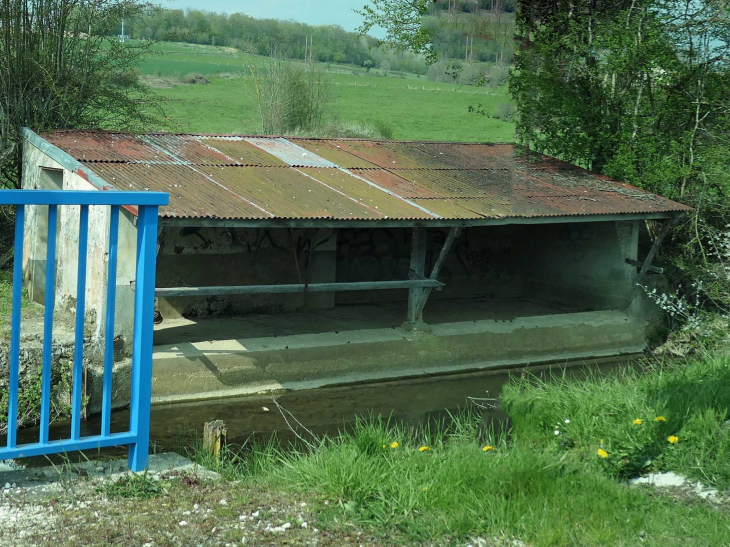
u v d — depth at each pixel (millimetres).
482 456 5027
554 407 6852
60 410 8969
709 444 5555
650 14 16234
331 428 9281
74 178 10500
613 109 17031
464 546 3701
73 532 3457
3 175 13719
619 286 15008
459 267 17531
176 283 13109
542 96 16984
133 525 3588
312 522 3834
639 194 14844
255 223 9953
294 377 11102
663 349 14344
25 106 13438
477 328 12992
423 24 17938
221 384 10492
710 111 16156
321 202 11164
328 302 14977
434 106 57406
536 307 16125
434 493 4254
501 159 16344
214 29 72188
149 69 55688
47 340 3840
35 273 11477
